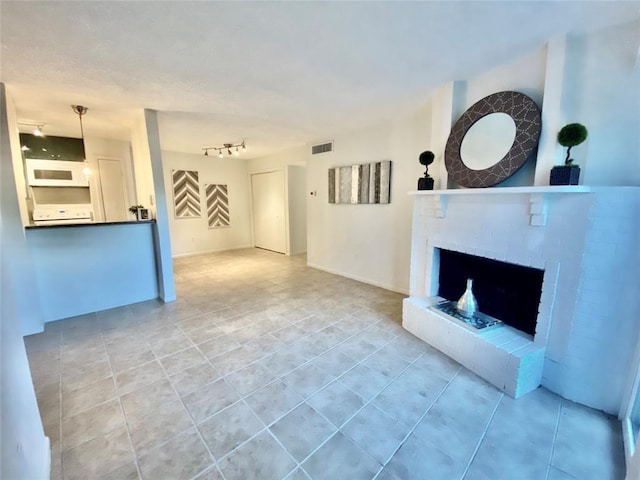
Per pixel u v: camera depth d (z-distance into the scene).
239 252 7.00
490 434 1.61
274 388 2.00
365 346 2.55
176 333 2.82
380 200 4.04
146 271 3.72
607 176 1.82
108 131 4.36
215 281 4.60
